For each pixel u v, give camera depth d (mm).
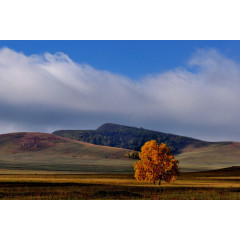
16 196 27219
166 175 58656
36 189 31156
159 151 59688
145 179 59312
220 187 35344
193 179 77000
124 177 86625
